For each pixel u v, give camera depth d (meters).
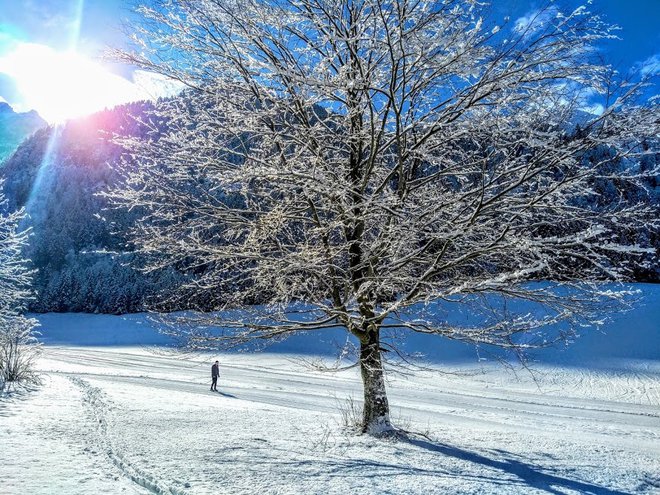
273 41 6.45
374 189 6.91
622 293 5.85
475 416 15.12
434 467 5.93
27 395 11.93
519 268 6.11
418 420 12.95
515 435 9.50
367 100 5.78
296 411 12.23
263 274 7.08
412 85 6.62
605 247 5.20
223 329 8.02
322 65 5.80
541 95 5.80
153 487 4.51
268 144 7.14
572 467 6.50
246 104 7.41
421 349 31.77
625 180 6.11
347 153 8.21
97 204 125.88
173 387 20.14
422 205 6.40
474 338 6.75
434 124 6.20
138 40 6.57
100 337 57.91
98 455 5.85
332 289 7.66
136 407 10.54
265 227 6.77
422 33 5.46
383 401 8.24
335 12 6.35
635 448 9.06
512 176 6.57
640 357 26.73
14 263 18.25
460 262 6.51
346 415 9.59
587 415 16.77
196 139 6.98
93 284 75.69
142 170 7.07
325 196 6.61
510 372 26.33
